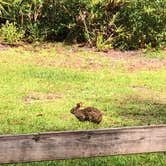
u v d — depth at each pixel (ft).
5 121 28.68
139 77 44.45
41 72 44.29
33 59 50.93
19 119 29.25
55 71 45.11
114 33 58.44
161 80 43.65
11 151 12.89
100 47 56.85
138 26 58.08
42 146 13.11
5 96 35.40
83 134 13.38
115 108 32.94
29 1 58.70
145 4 58.18
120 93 37.88
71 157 13.37
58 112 31.12
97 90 38.65
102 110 32.22
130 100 35.63
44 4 59.21
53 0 59.21
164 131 13.93
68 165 21.65
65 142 13.26
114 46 58.18
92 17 58.34
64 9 59.31
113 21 57.77
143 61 52.85
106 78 43.50
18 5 58.54
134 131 13.78
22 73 43.68
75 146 13.37
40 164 21.42
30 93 36.76
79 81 41.83
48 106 32.76
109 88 39.52
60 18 59.72
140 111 32.37
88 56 53.93
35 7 58.54
